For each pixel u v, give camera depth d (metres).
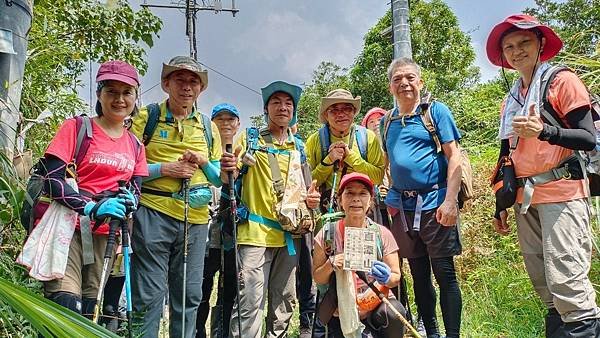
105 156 2.59
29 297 1.03
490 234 5.68
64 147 2.49
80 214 2.39
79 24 5.84
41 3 5.33
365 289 3.16
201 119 3.25
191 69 3.07
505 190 2.90
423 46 17.31
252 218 3.43
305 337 3.99
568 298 2.64
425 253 3.53
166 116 3.12
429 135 3.43
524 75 2.93
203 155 3.12
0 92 2.85
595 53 4.00
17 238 2.73
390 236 3.30
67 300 2.42
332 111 3.87
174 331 3.03
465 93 11.30
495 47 3.06
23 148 3.42
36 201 2.42
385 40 16.95
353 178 3.19
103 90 2.65
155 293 2.89
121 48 6.18
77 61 6.05
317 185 3.91
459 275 5.38
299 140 3.79
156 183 2.98
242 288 3.34
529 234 2.92
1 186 2.31
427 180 3.40
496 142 6.57
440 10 17.44
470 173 3.57
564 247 2.66
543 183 2.75
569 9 12.91
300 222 3.44
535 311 4.36
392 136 3.58
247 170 3.51
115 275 3.01
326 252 3.21
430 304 3.54
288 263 3.53
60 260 2.33
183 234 3.03
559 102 2.69
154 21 6.07
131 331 2.39
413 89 3.50
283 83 3.56
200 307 4.15
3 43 2.82
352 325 3.02
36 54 5.02
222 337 3.79
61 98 5.21
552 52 2.90
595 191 2.82
